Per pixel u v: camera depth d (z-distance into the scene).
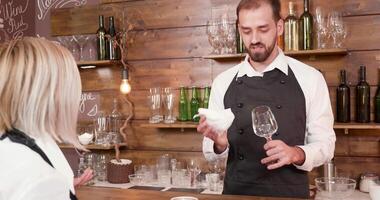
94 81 3.07
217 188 2.47
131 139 2.97
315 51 2.33
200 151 2.80
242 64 1.90
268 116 1.47
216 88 1.95
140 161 2.95
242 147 1.77
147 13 2.92
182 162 2.84
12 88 0.80
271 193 1.71
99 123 2.94
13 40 0.87
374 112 2.41
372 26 2.42
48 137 0.81
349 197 2.21
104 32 2.91
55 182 0.73
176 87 2.86
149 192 1.45
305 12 2.44
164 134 2.89
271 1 1.68
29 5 3.23
